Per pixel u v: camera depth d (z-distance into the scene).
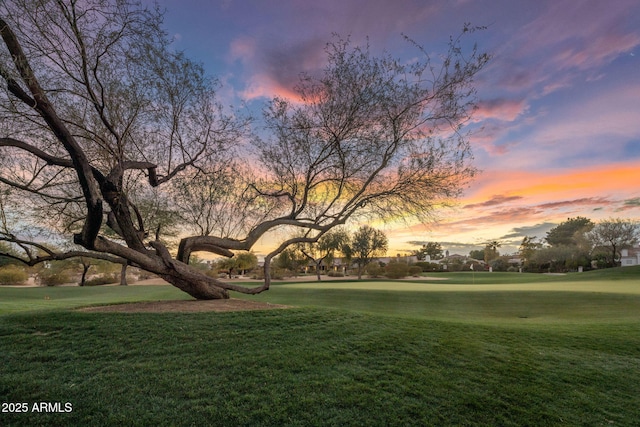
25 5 7.03
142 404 4.64
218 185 11.95
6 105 8.25
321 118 10.48
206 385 5.20
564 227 97.56
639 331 9.55
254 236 11.70
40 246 9.55
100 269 48.19
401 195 11.04
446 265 84.12
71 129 9.76
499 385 5.76
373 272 64.00
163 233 13.75
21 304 16.94
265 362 6.08
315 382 5.42
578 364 6.89
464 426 4.56
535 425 4.70
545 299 18.52
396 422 4.53
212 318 8.65
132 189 11.98
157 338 7.05
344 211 11.44
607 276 38.81
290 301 19.94
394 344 7.41
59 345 6.57
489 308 17.36
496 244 96.50
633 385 6.06
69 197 11.15
